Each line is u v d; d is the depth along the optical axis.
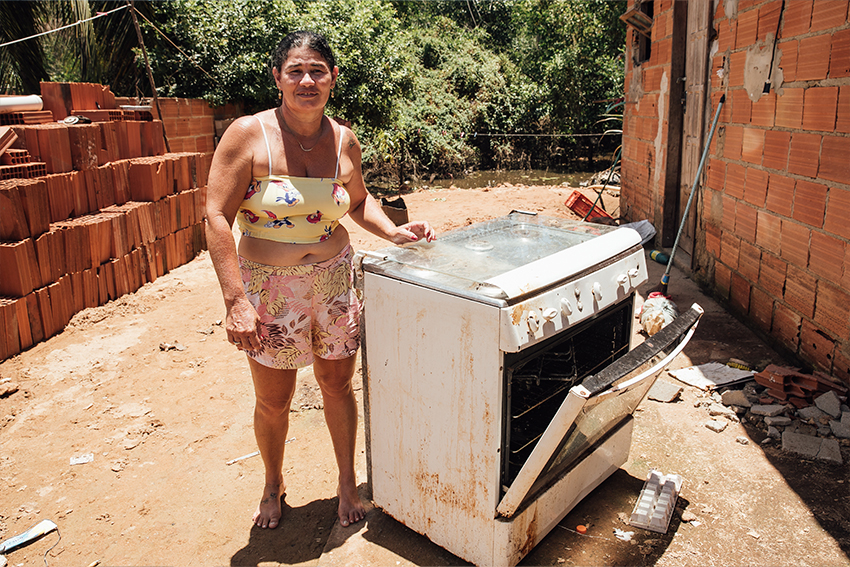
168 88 11.37
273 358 2.48
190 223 7.29
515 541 2.25
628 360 2.11
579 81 19.75
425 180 18.17
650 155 7.54
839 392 3.37
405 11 25.56
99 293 5.55
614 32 19.11
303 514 2.86
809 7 3.74
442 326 2.13
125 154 6.61
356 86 12.59
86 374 4.35
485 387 2.06
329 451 3.35
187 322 5.29
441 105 20.23
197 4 11.07
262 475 3.21
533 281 2.04
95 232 5.42
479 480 2.20
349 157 2.56
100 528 2.84
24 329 4.64
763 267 4.36
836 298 3.48
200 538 2.75
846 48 3.36
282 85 2.27
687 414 3.45
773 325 4.23
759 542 2.48
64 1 10.06
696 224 5.82
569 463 2.47
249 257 2.42
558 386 2.54
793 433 3.15
